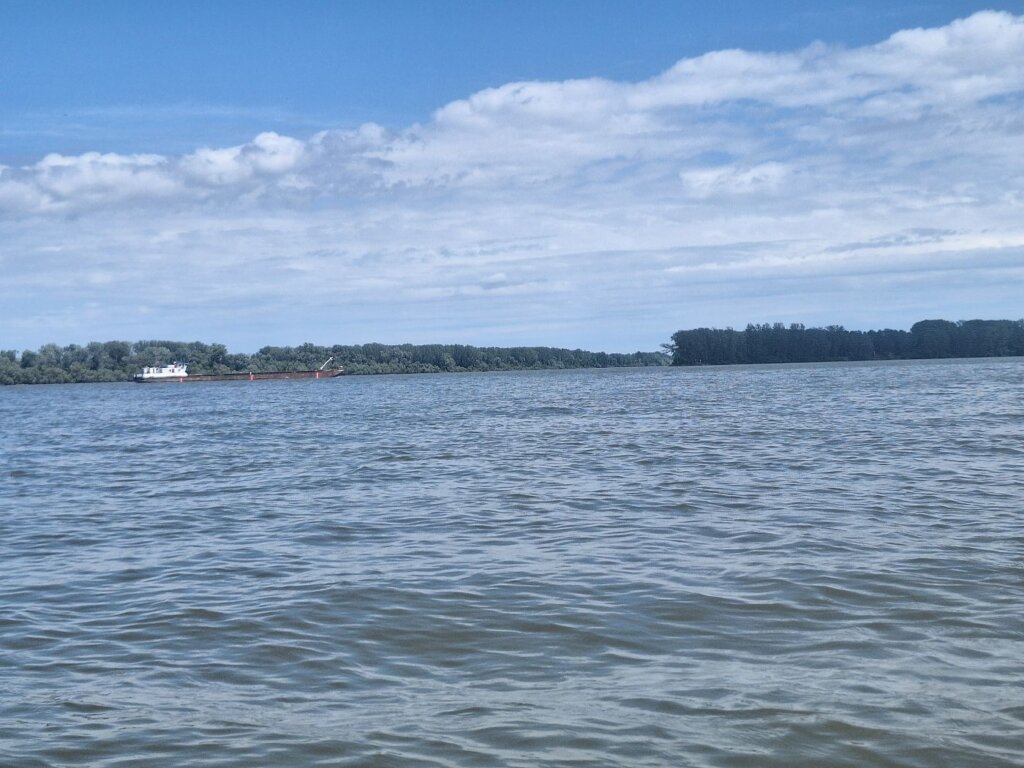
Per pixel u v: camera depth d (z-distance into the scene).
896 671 11.49
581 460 33.47
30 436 56.62
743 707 10.56
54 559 19.00
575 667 11.95
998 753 9.42
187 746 9.95
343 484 28.81
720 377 143.38
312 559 18.11
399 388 135.62
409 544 19.28
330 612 14.43
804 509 21.92
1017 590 14.67
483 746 9.78
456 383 152.75
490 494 25.72
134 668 12.33
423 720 10.45
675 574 16.09
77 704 11.14
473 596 15.08
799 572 15.95
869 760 9.34
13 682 11.90
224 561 18.19
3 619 14.62
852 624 13.26
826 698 10.74
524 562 17.34
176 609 14.88
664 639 12.87
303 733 10.19
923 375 120.06
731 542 18.55
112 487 30.11
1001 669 11.48
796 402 66.62
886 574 15.70
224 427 58.88
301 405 89.69
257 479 30.80
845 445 35.88
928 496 23.33
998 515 20.62
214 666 12.32
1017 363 189.38
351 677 11.80
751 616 13.70
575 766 9.33
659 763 9.36
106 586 16.58
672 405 67.38
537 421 54.62
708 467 30.20
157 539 20.80
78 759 9.70
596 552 18.02
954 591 14.67
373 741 9.95
